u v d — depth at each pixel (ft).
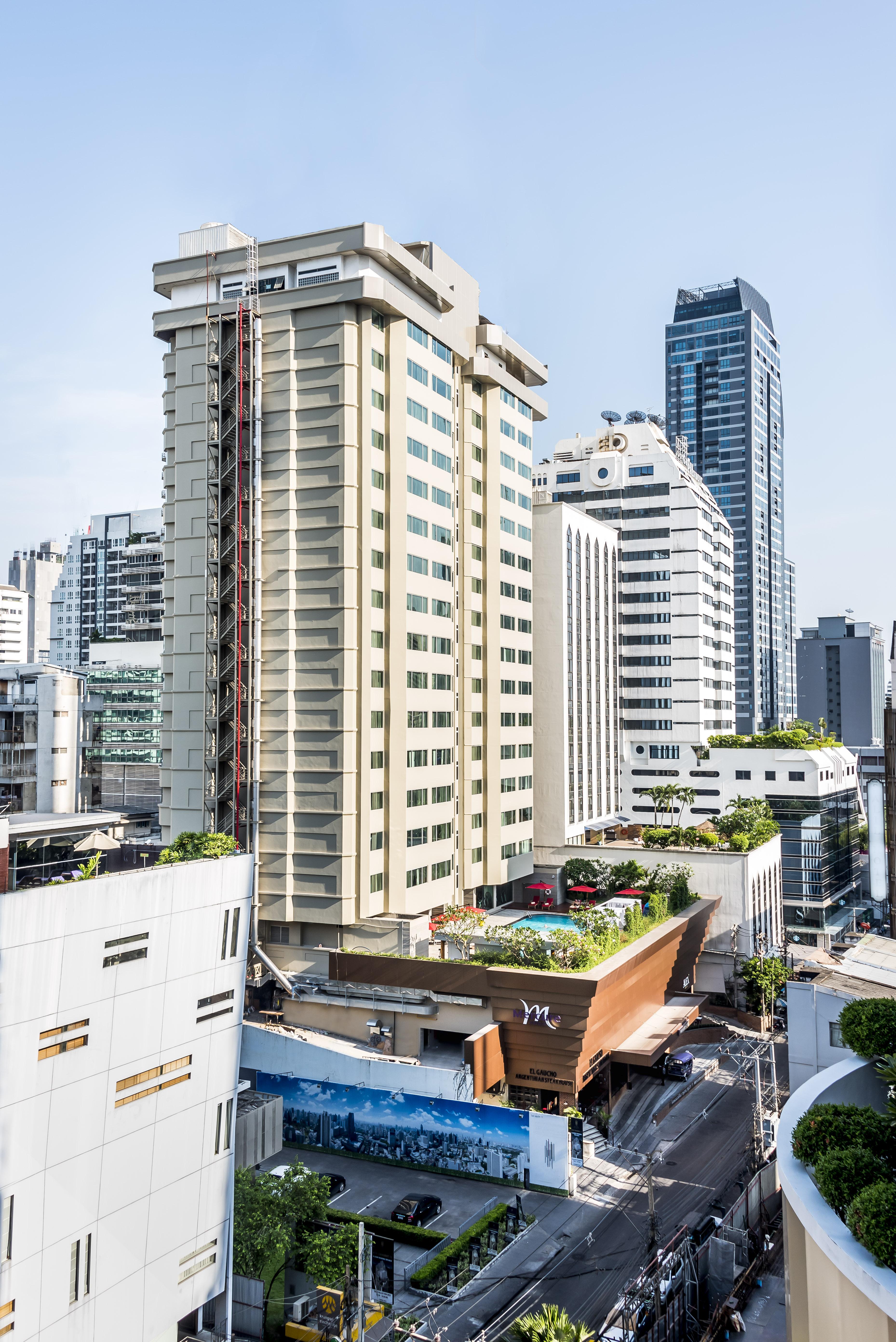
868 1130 95.09
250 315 261.03
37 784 384.88
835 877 441.27
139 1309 120.98
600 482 467.11
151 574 546.67
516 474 334.85
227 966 135.74
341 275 256.73
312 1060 220.02
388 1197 190.90
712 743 453.99
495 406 320.91
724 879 330.75
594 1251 167.63
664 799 409.49
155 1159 123.85
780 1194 184.55
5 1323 103.24
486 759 316.40
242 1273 146.10
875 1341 77.30
